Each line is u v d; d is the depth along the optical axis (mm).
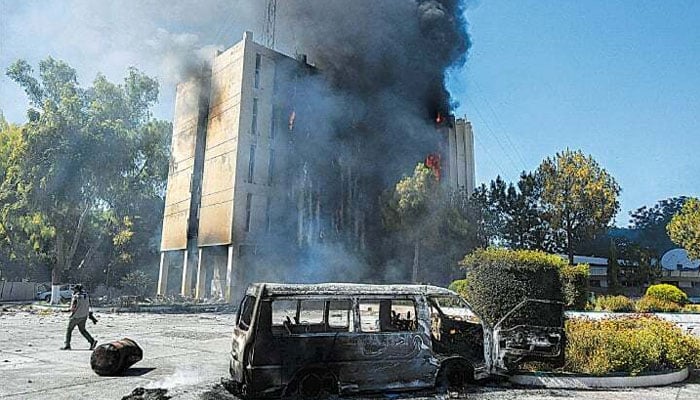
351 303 7637
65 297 34250
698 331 14594
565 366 9273
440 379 7953
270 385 6883
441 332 8562
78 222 40125
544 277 10984
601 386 8734
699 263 48938
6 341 13227
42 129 34906
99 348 8875
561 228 36125
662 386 8961
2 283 37219
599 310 19500
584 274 16562
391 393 7617
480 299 11523
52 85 38938
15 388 7758
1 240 38188
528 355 8805
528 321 10766
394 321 8086
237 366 7227
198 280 36062
